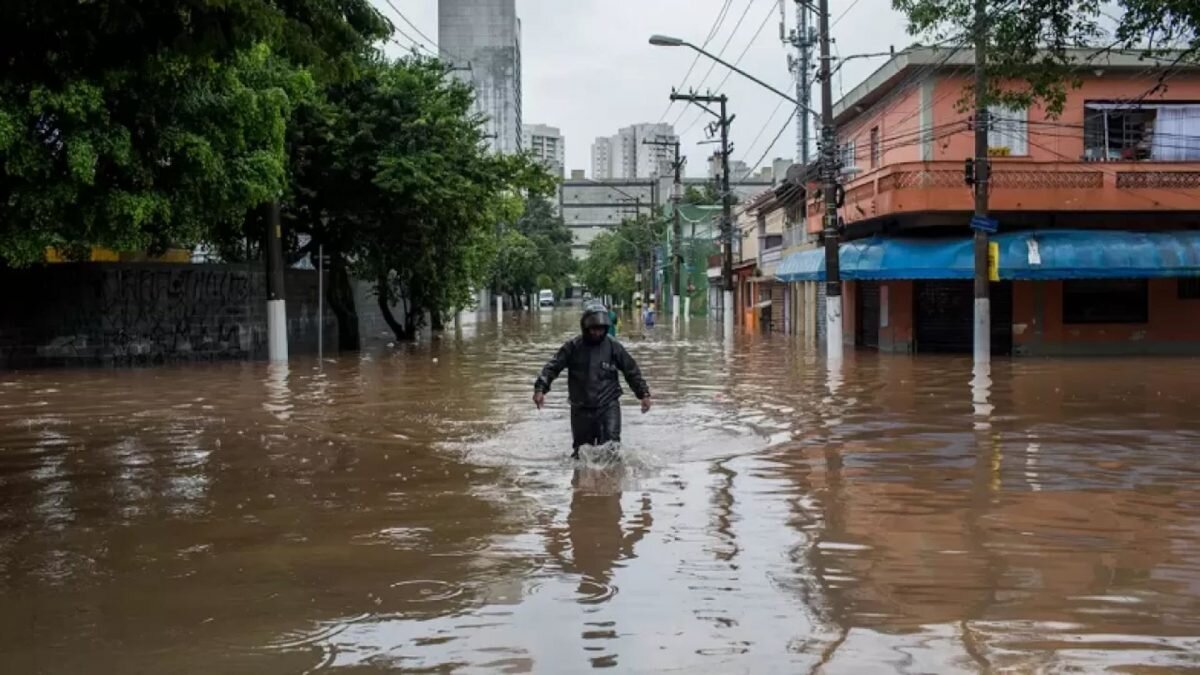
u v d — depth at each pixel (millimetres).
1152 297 24250
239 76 18781
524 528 6629
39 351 22453
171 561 5906
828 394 15039
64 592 5301
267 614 4902
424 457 9594
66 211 17516
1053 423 11406
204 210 19500
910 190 22656
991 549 6016
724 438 10648
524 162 28781
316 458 9578
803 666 4129
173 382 18094
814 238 32406
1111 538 6270
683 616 4797
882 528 6562
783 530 6516
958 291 25594
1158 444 9906
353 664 4223
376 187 26062
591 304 9422
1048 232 22797
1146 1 10961
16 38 8461
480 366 22359
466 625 4707
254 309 26703
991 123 20859
